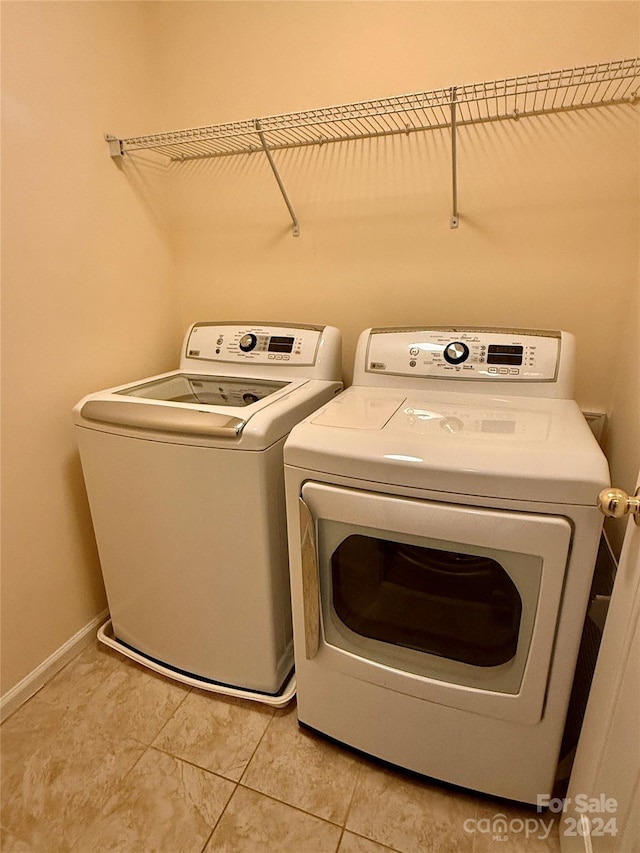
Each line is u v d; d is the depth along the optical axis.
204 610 1.33
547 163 1.35
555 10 1.23
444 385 1.32
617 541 1.32
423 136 1.44
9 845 1.05
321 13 1.44
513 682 0.97
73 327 1.45
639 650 0.69
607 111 1.27
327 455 0.96
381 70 1.42
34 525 1.39
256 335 1.59
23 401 1.32
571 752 1.16
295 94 1.54
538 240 1.42
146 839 1.06
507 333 1.32
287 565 1.30
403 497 0.92
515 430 1.00
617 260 1.37
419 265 1.57
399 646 1.09
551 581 0.86
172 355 1.91
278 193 1.67
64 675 1.49
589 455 0.85
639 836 0.63
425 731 1.09
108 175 1.53
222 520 1.19
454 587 1.02
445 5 1.32
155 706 1.38
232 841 1.05
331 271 1.68
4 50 1.17
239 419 1.12
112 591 1.49
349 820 1.09
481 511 0.86
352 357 1.74
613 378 1.46
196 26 1.58
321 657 1.14
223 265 1.83
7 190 1.21
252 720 1.34
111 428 1.25
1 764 1.22
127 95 1.57
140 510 1.30
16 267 1.26
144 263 1.72
